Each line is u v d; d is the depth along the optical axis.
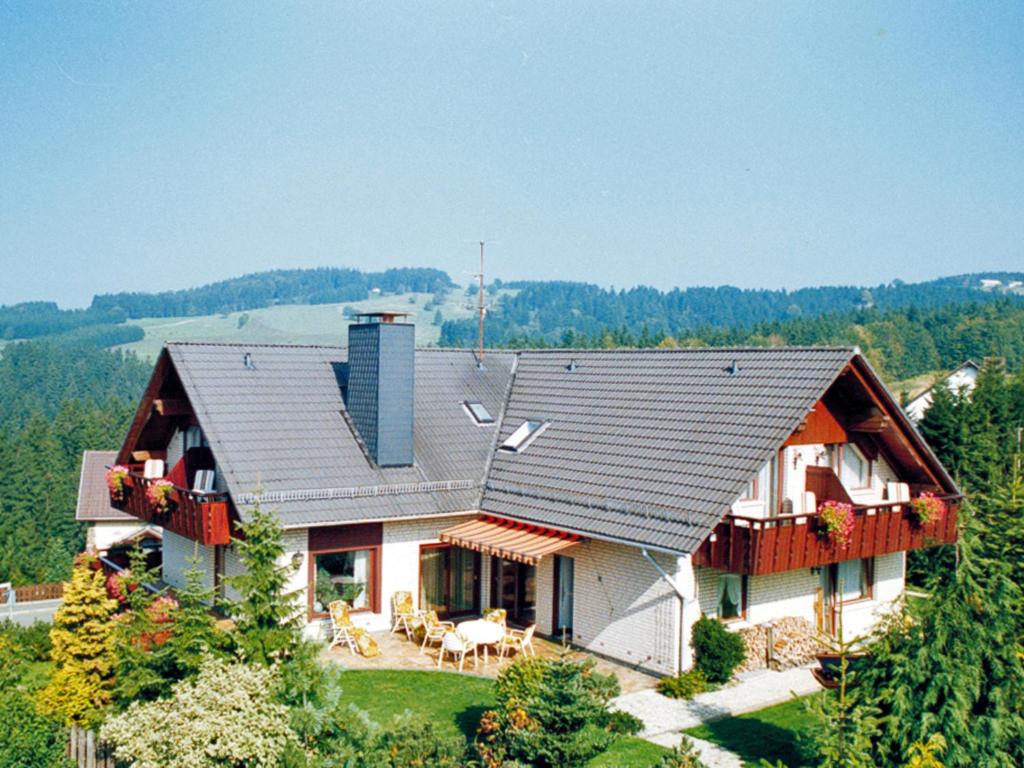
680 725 22.66
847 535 26.31
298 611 20.98
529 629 27.11
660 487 27.28
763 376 28.83
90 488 61.31
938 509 29.16
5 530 91.56
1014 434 56.38
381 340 31.33
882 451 31.59
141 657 18.95
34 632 35.41
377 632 30.05
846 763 16.75
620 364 34.94
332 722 18.52
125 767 18.42
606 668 26.94
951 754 16.56
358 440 32.00
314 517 28.38
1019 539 20.70
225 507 28.53
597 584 28.23
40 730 18.78
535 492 30.70
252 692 17.69
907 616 18.36
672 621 25.70
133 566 20.47
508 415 36.28
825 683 22.47
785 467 28.77
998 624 17.38
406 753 18.20
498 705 20.94
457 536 29.89
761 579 28.53
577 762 17.84
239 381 32.03
